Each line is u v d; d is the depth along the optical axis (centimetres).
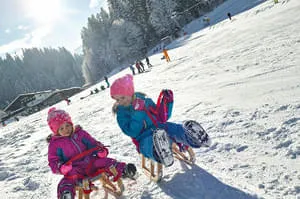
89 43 10312
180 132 333
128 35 8331
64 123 323
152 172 346
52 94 6869
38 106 6775
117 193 337
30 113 6406
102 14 10506
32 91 14962
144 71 2564
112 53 9106
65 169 307
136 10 7962
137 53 8050
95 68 9981
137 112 321
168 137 326
